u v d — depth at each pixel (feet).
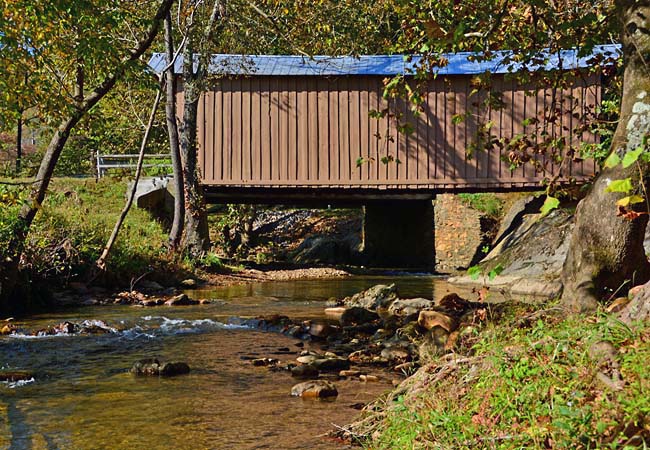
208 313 42.57
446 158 71.51
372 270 82.33
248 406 19.99
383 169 72.28
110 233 61.16
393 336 31.12
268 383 23.12
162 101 83.61
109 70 43.91
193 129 72.49
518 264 54.95
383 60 73.10
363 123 72.38
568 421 10.48
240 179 73.31
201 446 16.31
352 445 15.75
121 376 24.44
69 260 51.72
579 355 12.30
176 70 72.79
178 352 29.25
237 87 73.05
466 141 71.20
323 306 46.29
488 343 15.17
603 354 11.80
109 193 78.89
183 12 68.74
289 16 72.84
